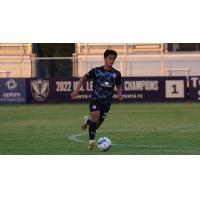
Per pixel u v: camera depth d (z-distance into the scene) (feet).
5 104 315.58
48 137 161.38
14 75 388.16
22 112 256.52
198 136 162.09
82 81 130.62
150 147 139.54
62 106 293.64
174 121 210.38
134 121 210.59
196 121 210.18
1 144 147.13
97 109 129.80
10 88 321.52
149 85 319.06
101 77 129.90
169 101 318.45
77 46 386.73
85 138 158.71
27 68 383.04
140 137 160.15
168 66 385.09
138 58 383.04
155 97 318.86
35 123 204.33
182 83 318.45
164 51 385.70
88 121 131.13
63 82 320.09
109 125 196.24
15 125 197.36
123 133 171.01
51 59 359.25
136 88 318.86
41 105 304.09
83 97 319.68
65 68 382.83
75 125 196.24
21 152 133.28
